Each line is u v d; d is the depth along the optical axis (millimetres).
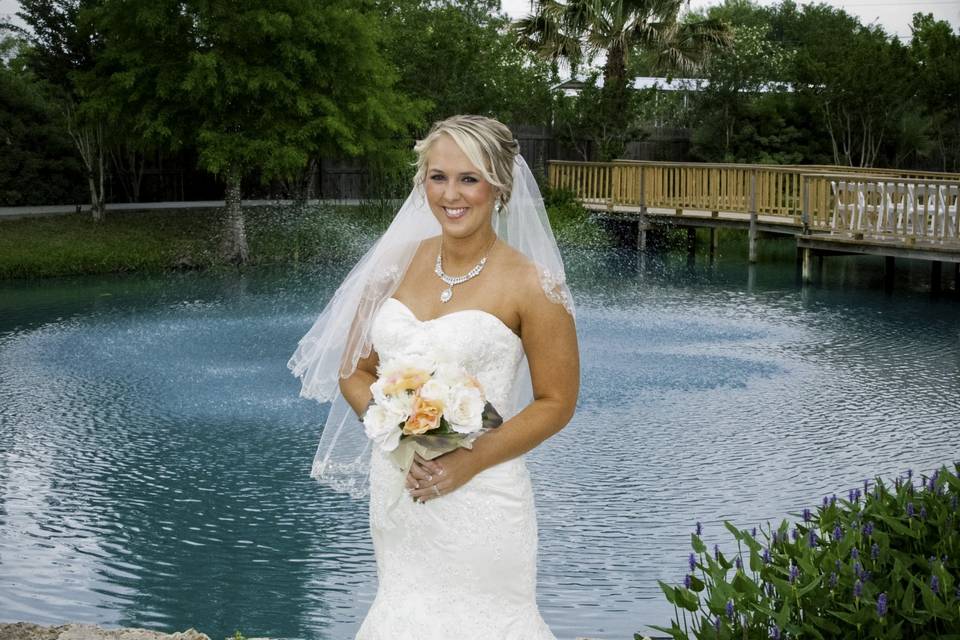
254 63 19750
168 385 10320
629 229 24625
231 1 19375
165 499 7113
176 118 20062
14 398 9867
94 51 21344
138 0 19016
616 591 5453
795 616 2873
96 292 16859
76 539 6367
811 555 2953
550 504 6867
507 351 2803
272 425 8914
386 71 22203
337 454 3213
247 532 6504
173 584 5688
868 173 21281
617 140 27516
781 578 3031
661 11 25734
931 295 16859
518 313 2797
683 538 6227
